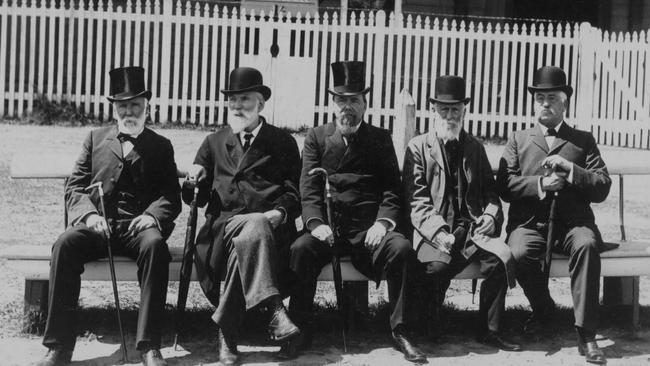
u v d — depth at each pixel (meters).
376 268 5.29
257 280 4.85
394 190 5.54
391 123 14.93
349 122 5.47
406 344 5.04
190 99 15.27
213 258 5.17
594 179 5.52
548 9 19.55
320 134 5.61
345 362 4.95
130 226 5.12
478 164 5.64
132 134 5.34
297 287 5.17
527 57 17.38
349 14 17.80
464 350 5.25
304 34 15.89
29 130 13.20
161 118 14.35
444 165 5.57
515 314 5.98
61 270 4.84
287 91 14.50
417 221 5.48
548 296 5.60
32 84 14.29
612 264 5.59
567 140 5.73
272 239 4.97
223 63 14.41
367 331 5.57
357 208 5.48
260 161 5.39
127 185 5.30
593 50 15.07
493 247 5.33
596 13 19.42
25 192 9.41
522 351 5.24
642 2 18.59
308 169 5.50
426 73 14.76
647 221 9.25
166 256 4.98
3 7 14.08
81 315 5.67
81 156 5.41
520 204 5.73
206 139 5.55
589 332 5.14
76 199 5.20
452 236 5.37
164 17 14.24
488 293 5.36
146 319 4.81
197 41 14.27
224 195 5.35
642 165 6.12
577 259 5.28
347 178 5.50
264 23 14.41
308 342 5.16
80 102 14.37
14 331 5.31
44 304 5.37
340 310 5.18
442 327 5.58
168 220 5.25
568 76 15.20
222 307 4.93
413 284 5.27
